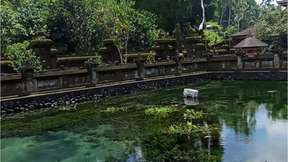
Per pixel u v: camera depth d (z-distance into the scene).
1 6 31.27
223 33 59.81
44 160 10.15
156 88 24.19
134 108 17.09
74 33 34.53
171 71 26.78
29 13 32.09
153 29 38.84
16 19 30.69
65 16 34.44
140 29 35.94
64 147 11.21
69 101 18.33
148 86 23.58
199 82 27.88
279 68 26.92
